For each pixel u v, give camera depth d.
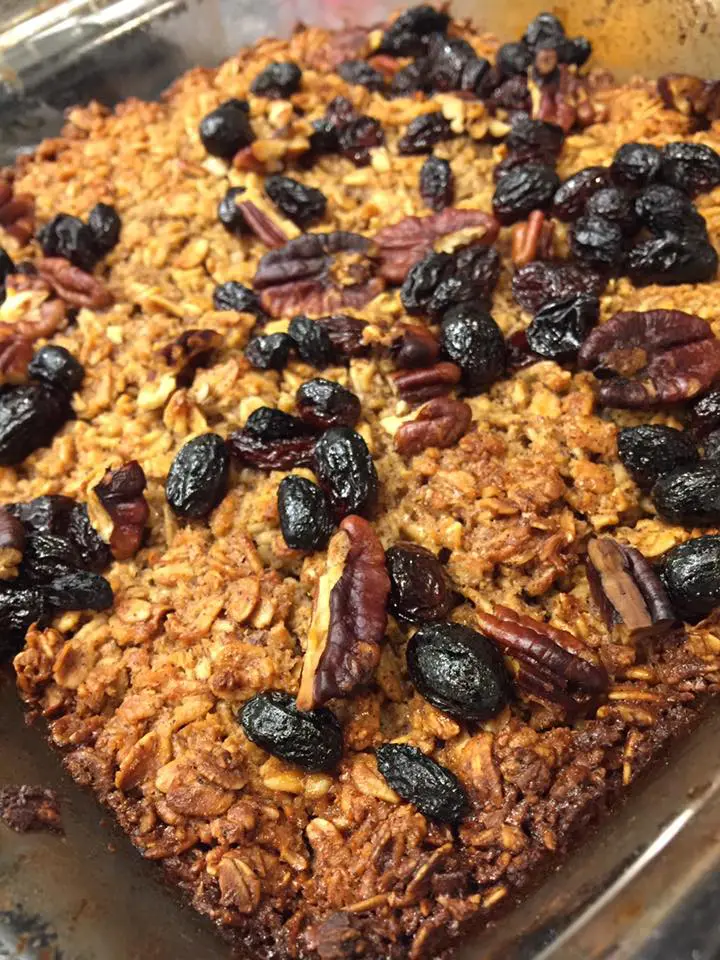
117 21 0.22
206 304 0.17
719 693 0.13
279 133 0.20
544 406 0.15
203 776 0.12
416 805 0.12
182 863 0.12
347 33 0.22
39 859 0.12
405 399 0.15
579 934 0.11
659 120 0.19
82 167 0.21
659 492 0.14
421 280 0.16
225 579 0.14
